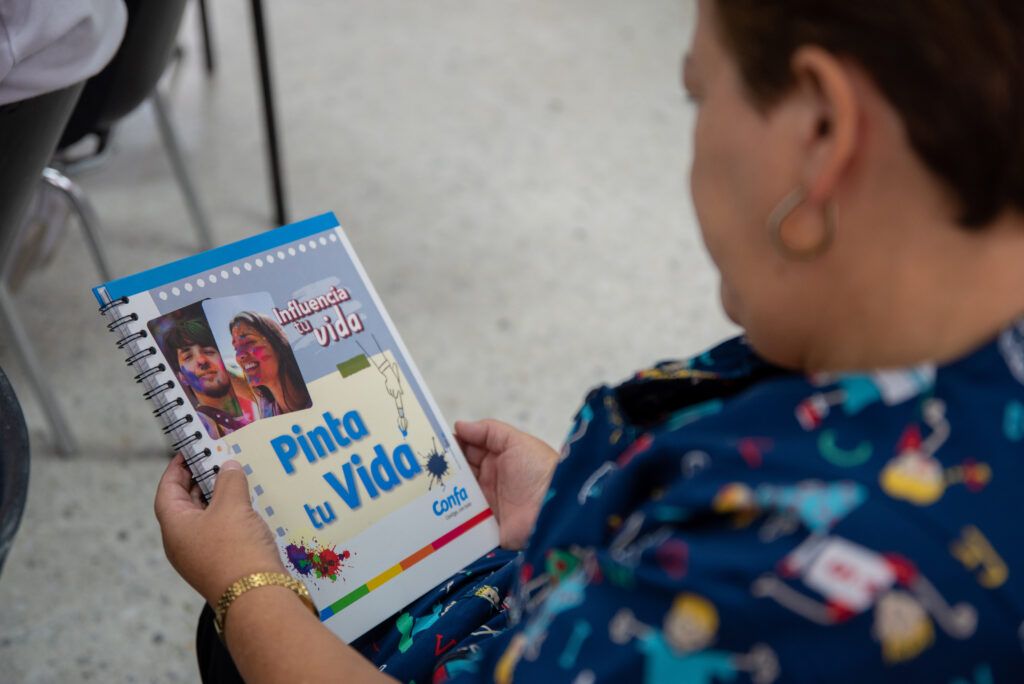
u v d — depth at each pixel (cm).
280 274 77
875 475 44
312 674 60
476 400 170
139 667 130
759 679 44
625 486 52
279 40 248
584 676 48
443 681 65
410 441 79
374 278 189
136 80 138
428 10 266
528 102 239
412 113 231
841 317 48
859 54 43
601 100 243
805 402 47
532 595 59
